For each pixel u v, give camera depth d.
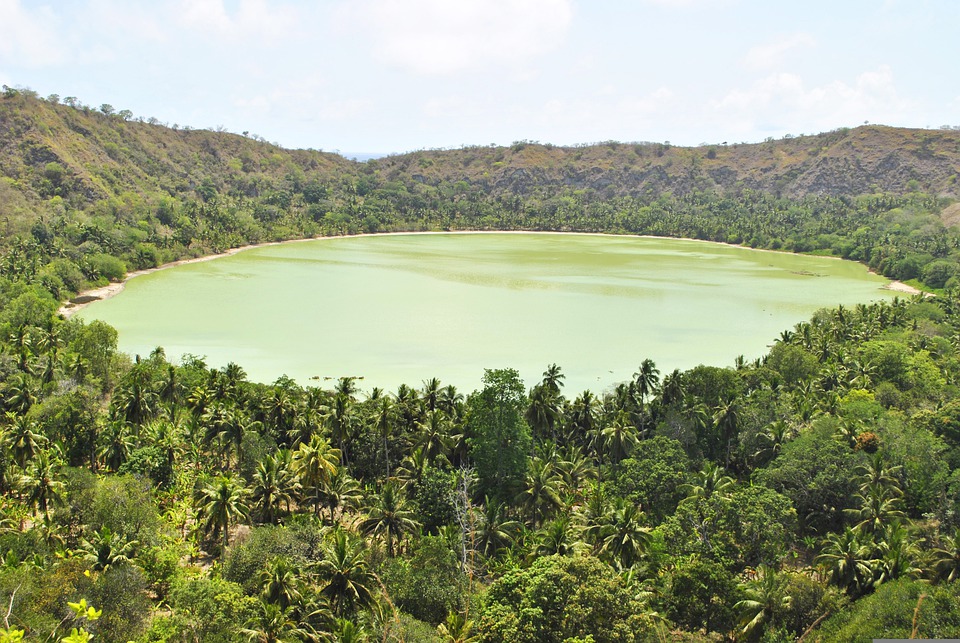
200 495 81.38
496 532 76.12
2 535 71.38
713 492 77.25
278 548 66.94
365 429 102.94
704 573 62.25
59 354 138.00
